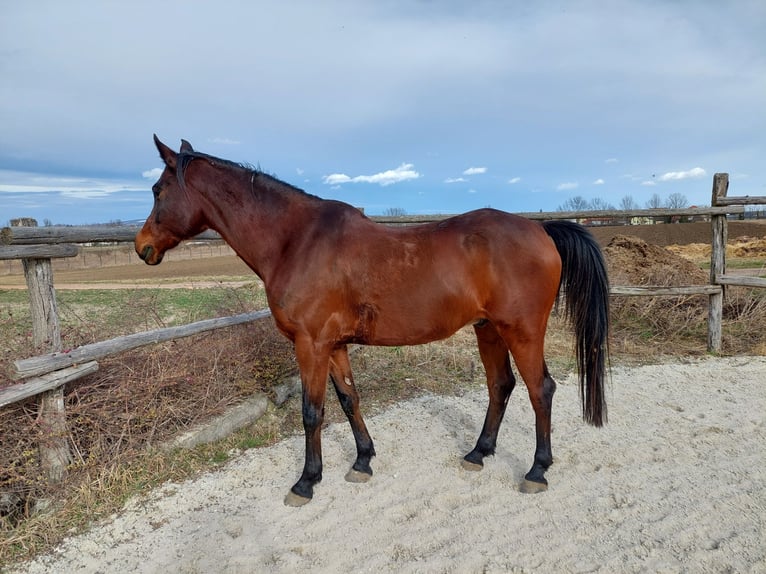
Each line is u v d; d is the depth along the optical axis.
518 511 2.80
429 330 2.90
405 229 2.96
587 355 2.98
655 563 2.31
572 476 3.17
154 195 3.24
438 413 4.28
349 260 2.83
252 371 4.41
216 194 3.11
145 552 2.52
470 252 2.81
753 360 5.42
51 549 2.54
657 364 5.45
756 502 2.76
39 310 2.88
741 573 2.21
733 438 3.59
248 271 22.69
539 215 6.02
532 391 2.95
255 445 3.75
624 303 7.11
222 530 2.70
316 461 3.01
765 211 33.62
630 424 3.91
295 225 2.99
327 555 2.46
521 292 2.81
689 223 30.08
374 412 4.35
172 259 33.78
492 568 2.32
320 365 2.95
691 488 2.95
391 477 3.24
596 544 2.47
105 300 10.71
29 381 2.72
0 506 2.76
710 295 5.78
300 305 2.87
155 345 3.87
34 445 2.95
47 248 2.81
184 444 3.49
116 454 3.15
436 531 2.63
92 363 3.06
